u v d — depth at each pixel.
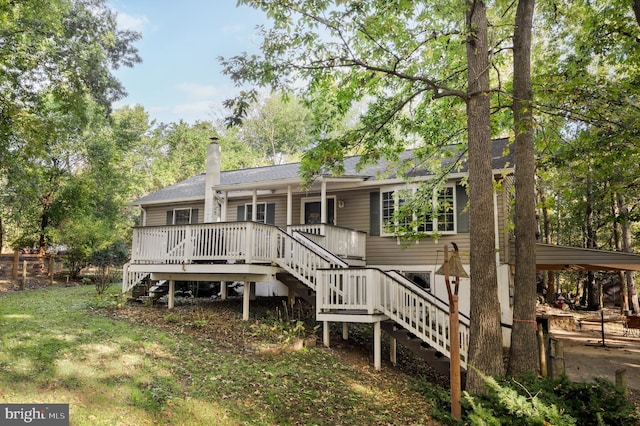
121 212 29.81
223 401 5.70
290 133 42.09
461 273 5.64
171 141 39.31
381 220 14.41
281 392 6.39
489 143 7.61
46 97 14.27
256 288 15.45
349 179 13.89
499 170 11.98
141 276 12.47
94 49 15.47
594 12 10.26
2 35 12.13
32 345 6.45
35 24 12.81
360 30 8.15
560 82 8.36
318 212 15.65
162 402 5.30
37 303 10.92
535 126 8.02
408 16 8.03
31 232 21.05
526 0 8.13
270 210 16.52
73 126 20.42
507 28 10.01
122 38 20.89
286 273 11.00
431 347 9.08
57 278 19.20
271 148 43.50
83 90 13.40
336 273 9.23
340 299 9.84
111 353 6.62
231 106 8.35
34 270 19.48
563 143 10.45
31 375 5.35
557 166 9.88
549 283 23.86
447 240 13.31
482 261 7.20
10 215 22.00
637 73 9.81
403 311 8.84
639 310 19.36
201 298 14.08
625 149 8.64
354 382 7.58
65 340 6.91
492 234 7.32
